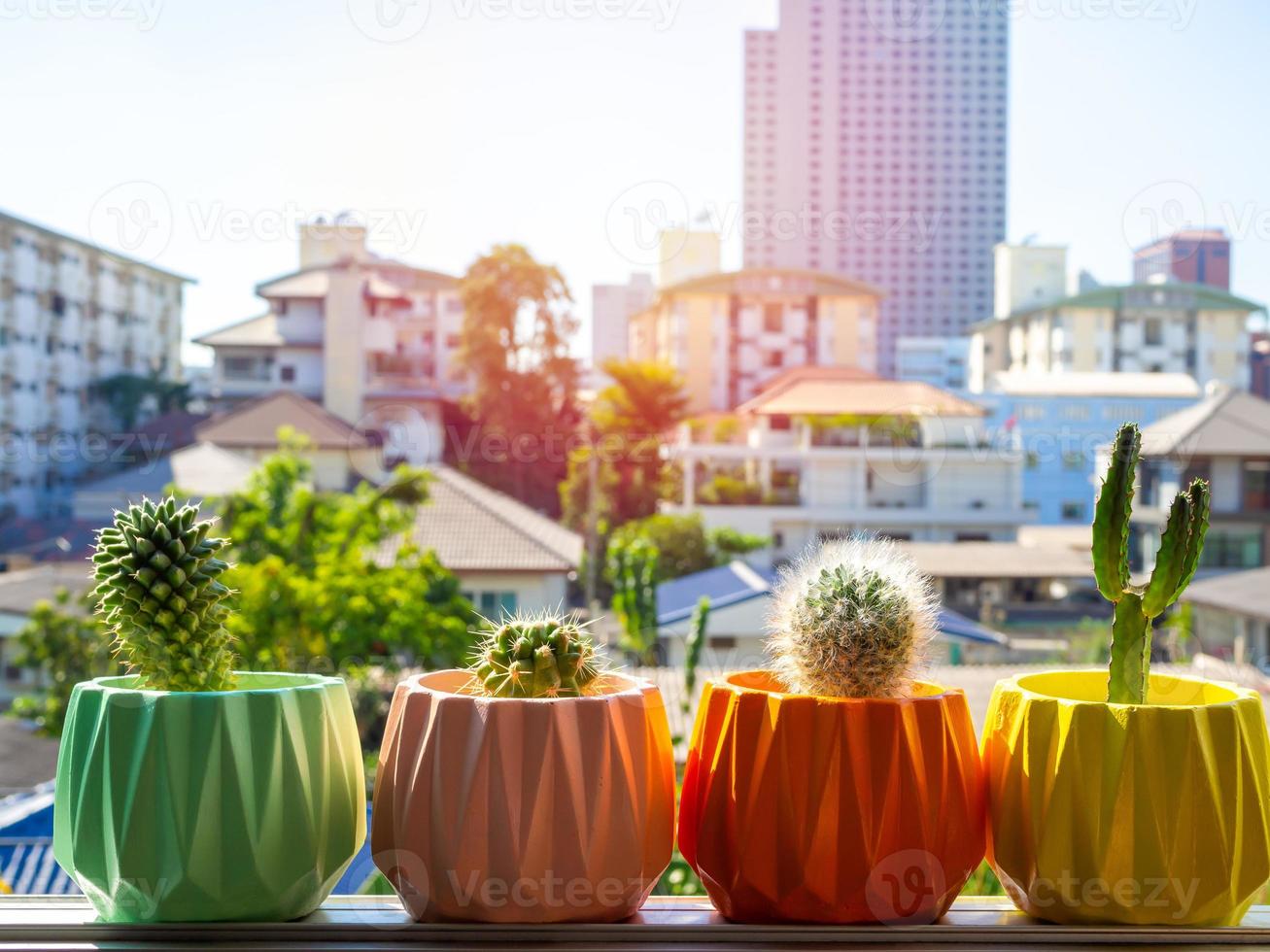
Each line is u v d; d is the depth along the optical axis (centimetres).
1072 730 62
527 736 60
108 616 65
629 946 62
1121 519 65
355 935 63
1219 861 62
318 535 480
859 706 62
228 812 61
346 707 68
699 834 65
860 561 67
